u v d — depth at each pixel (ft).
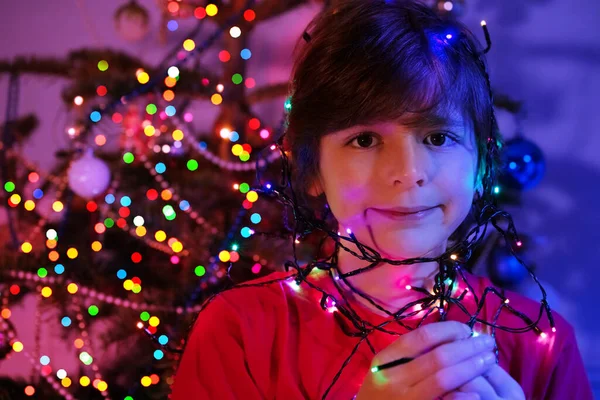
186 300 3.90
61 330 4.32
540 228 5.16
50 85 5.35
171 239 3.91
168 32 5.23
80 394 4.19
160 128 4.16
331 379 2.54
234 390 2.52
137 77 4.06
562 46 5.08
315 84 2.42
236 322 2.60
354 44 2.37
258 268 3.81
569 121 5.11
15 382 4.34
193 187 4.01
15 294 4.07
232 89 4.29
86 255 4.06
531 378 2.62
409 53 2.34
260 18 4.35
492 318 2.68
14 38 5.47
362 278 2.63
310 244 3.75
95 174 3.84
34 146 5.42
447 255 2.46
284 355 2.57
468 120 2.44
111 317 4.06
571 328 2.77
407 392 2.20
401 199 2.34
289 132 2.59
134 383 3.97
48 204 5.11
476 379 2.25
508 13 5.06
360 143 2.37
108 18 5.37
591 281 5.19
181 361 2.64
